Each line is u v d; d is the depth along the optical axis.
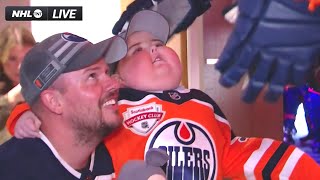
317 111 1.28
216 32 1.30
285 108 1.34
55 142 0.77
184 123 0.90
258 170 0.90
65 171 0.75
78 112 0.74
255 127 1.42
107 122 0.76
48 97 0.75
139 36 0.96
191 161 0.87
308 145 1.30
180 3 1.05
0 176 0.73
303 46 0.87
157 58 0.94
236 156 0.94
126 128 0.89
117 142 0.87
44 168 0.74
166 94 0.93
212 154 0.89
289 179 0.88
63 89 0.74
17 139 0.79
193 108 0.93
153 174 0.65
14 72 1.12
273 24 0.87
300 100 1.30
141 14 0.96
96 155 0.83
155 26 0.97
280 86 0.90
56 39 0.77
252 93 0.92
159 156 0.67
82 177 0.77
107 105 0.77
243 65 0.90
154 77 0.93
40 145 0.76
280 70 0.89
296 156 0.90
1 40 1.14
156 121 0.90
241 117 1.39
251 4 0.88
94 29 1.35
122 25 1.05
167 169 0.85
